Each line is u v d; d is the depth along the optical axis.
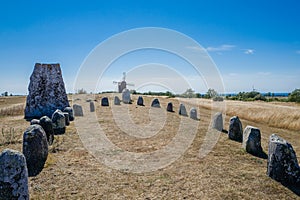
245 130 10.29
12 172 5.20
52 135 10.22
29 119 16.23
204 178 7.28
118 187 6.61
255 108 24.17
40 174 7.11
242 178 7.30
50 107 17.86
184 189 6.57
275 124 18.39
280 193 6.47
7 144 9.74
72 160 8.41
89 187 6.54
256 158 9.16
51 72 18.45
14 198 5.19
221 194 6.33
